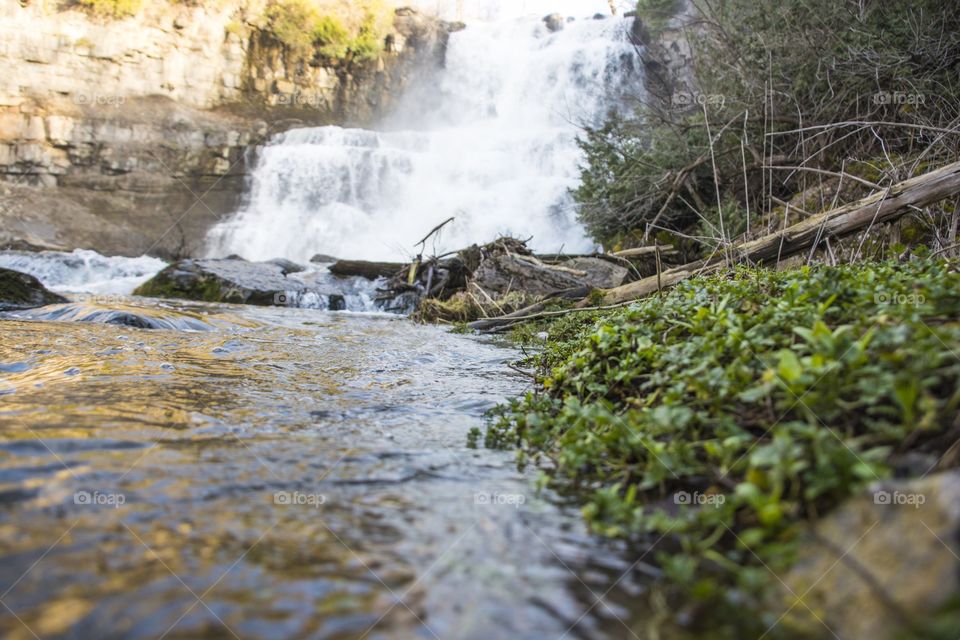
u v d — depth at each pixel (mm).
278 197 24156
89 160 22734
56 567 1904
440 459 3191
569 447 2994
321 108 29578
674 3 19844
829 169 10859
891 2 10492
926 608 1464
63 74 22688
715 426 2779
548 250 19641
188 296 13484
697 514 2234
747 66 11547
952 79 9680
